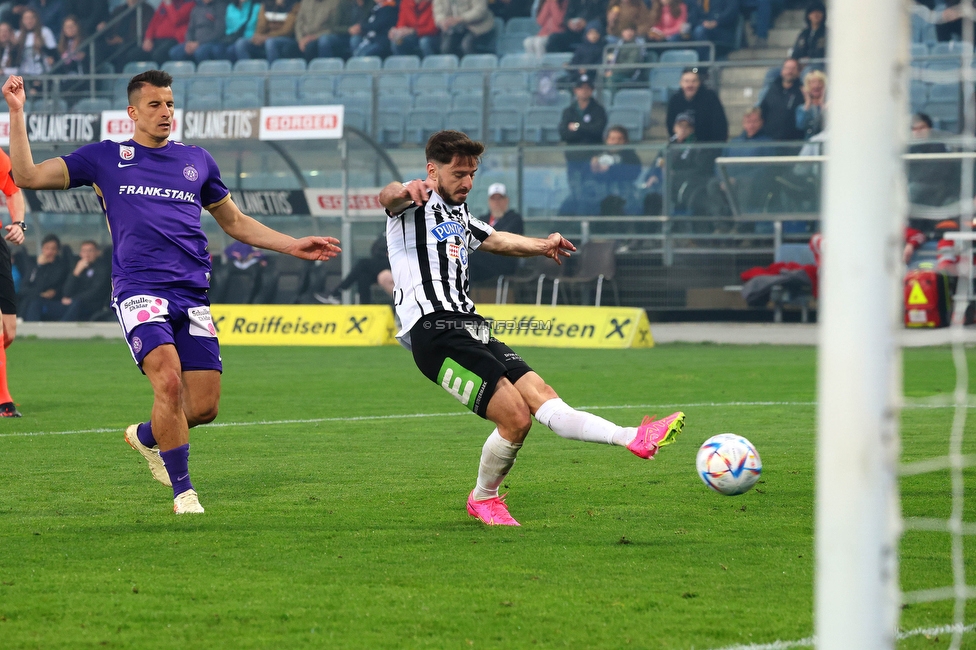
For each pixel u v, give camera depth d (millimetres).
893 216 8352
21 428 28984
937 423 29203
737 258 63906
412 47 85750
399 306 17766
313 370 46406
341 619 12289
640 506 18828
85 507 18812
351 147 66312
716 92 70938
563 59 81688
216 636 11695
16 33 92875
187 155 19344
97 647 11336
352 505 18969
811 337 59469
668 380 41219
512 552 15461
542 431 28531
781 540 16172
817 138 63344
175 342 19125
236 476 21984
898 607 12273
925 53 72062
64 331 68812
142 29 92000
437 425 29797
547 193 67062
